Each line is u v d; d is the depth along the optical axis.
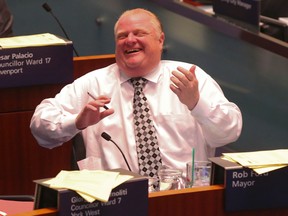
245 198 5.66
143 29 8.71
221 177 5.71
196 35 13.09
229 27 11.98
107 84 8.97
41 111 8.81
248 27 11.65
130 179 5.34
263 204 5.73
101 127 8.81
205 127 8.59
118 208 5.29
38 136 8.87
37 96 9.48
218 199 5.65
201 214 5.62
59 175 5.45
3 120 9.49
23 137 9.65
